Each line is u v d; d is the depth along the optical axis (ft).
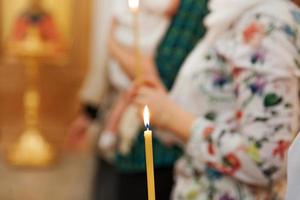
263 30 4.42
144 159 6.20
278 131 4.33
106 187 7.16
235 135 4.50
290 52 4.35
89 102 12.75
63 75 18.95
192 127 4.69
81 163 18.02
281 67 4.32
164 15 6.07
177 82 5.05
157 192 5.91
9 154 18.01
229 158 4.47
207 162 4.63
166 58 5.97
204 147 4.61
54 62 18.81
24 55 17.44
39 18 17.83
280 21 4.40
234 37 4.65
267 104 4.33
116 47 6.37
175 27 5.99
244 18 4.60
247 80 4.43
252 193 4.69
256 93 4.38
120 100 6.53
